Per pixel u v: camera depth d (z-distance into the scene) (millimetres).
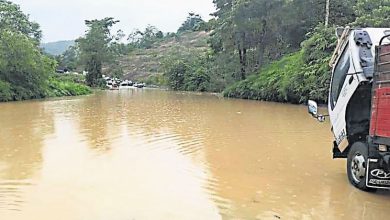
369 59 8141
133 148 12828
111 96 46219
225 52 50312
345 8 41312
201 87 62938
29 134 15594
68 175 9539
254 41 46594
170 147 13016
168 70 74125
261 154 12000
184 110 26172
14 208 7281
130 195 8023
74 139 14461
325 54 30766
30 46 41438
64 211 7121
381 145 7281
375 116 7402
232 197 7930
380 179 7781
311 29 41656
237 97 42938
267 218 6812
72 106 29906
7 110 26547
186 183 8906
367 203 7547
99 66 81312
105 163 10789
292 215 6957
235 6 44469
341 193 8133
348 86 8562
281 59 41750
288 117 21953
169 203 7566
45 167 10328
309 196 7969
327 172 9844
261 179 9227
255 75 42594
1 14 54719
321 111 24875
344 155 9430
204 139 14523
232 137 15000
